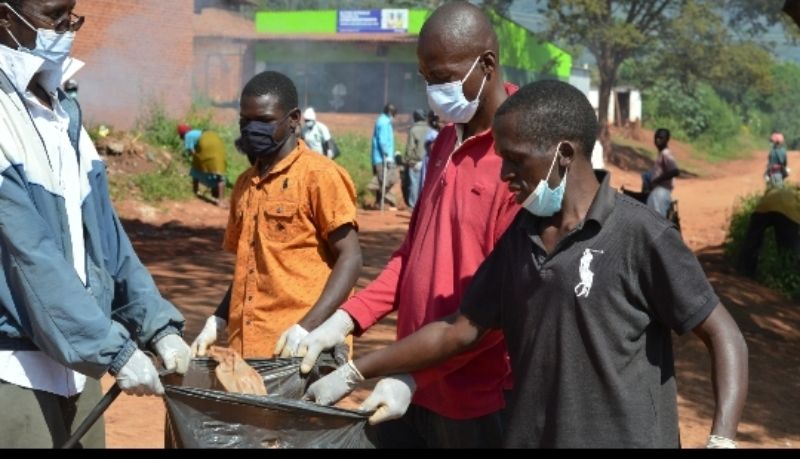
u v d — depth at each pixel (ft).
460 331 11.78
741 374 10.29
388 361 12.01
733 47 155.33
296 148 15.75
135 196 62.64
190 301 35.29
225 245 16.52
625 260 10.51
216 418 11.35
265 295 15.52
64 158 12.28
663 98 191.62
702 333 10.52
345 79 151.74
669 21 150.20
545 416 10.75
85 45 85.81
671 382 10.85
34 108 12.05
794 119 233.14
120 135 70.69
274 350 14.74
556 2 142.92
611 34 142.41
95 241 12.49
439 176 13.48
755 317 39.45
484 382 13.01
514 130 10.82
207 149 65.21
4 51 11.79
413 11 148.66
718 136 190.49
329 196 15.31
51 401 12.19
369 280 42.70
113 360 11.39
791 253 45.88
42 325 11.39
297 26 150.00
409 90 151.02
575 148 10.80
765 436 24.77
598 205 10.59
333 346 13.52
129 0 88.58
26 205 11.42
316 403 11.86
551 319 10.68
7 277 11.66
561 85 10.96
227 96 141.38
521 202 11.00
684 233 70.23
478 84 12.90
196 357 12.98
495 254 11.57
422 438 13.76
